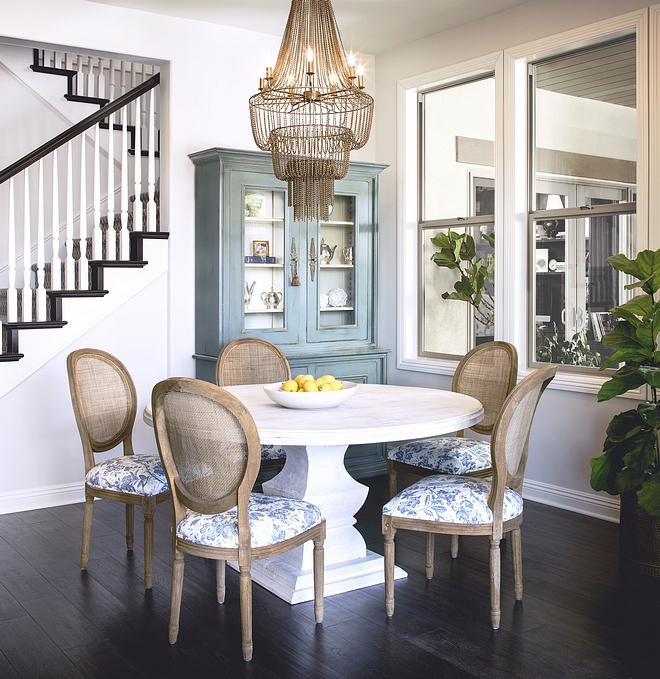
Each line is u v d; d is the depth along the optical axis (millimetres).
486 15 4609
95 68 5965
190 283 4812
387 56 5379
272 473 4805
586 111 4227
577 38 4117
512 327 4547
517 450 2844
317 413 2967
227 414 2393
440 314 5211
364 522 4062
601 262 4168
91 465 3326
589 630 2734
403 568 3375
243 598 2506
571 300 4332
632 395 3881
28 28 4219
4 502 4254
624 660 2508
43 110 5578
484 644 2623
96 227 4527
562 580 3217
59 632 2736
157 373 4746
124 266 4578
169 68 4672
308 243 4898
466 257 4930
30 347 4293
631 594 3068
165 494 3154
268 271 4762
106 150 5605
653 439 3182
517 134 4504
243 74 4945
